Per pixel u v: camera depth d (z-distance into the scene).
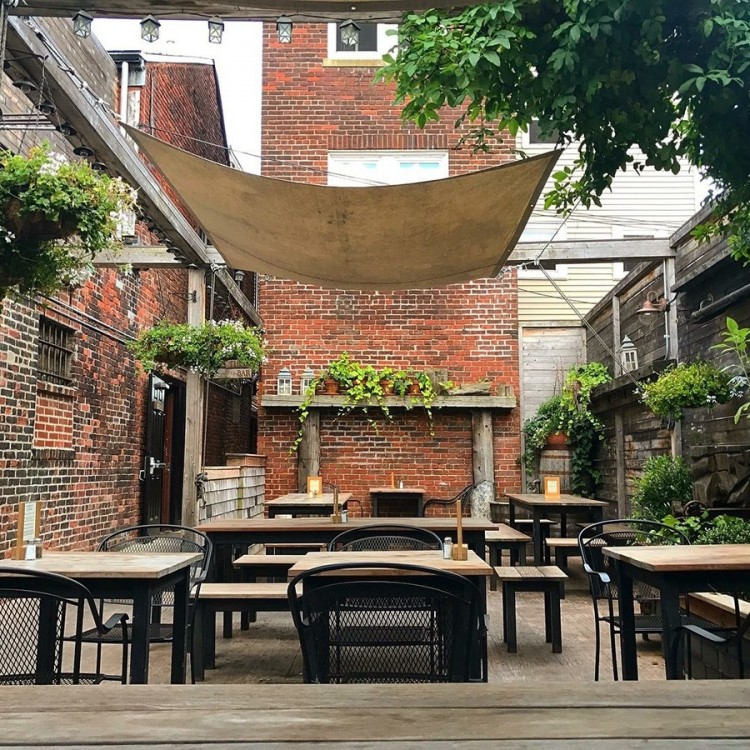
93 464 7.47
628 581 3.19
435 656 2.33
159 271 9.68
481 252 5.41
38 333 6.14
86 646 4.48
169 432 10.57
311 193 4.56
